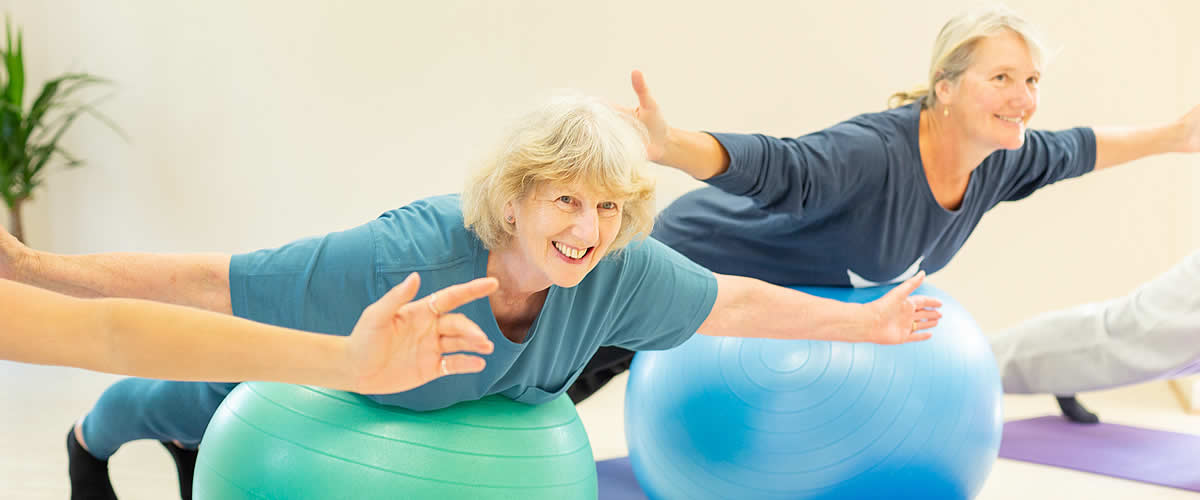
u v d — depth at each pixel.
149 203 4.50
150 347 1.02
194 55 4.35
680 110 3.82
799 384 1.98
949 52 2.09
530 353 1.54
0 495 2.39
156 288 1.38
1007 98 2.04
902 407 1.97
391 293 1.01
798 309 1.71
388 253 1.44
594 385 2.51
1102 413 3.31
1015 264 3.69
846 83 3.65
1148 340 2.74
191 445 2.21
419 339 1.03
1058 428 3.12
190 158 4.42
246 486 1.49
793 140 2.08
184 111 4.40
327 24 4.17
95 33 4.45
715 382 2.04
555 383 1.66
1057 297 3.67
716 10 3.73
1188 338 2.66
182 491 2.25
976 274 3.72
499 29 3.98
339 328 1.45
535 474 1.53
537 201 1.32
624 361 2.44
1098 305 2.91
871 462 1.98
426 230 1.47
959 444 2.04
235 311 1.41
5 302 0.99
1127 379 2.82
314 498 1.43
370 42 4.13
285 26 4.21
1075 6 3.47
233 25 4.28
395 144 4.16
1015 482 2.66
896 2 3.58
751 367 2.02
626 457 2.84
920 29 3.57
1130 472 2.70
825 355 2.00
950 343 2.08
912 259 2.24
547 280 1.45
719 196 2.45
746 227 2.32
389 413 1.51
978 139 2.10
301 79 4.23
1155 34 3.43
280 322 1.43
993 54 2.05
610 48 3.86
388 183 4.20
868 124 2.14
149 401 1.90
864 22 3.61
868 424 1.96
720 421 2.03
